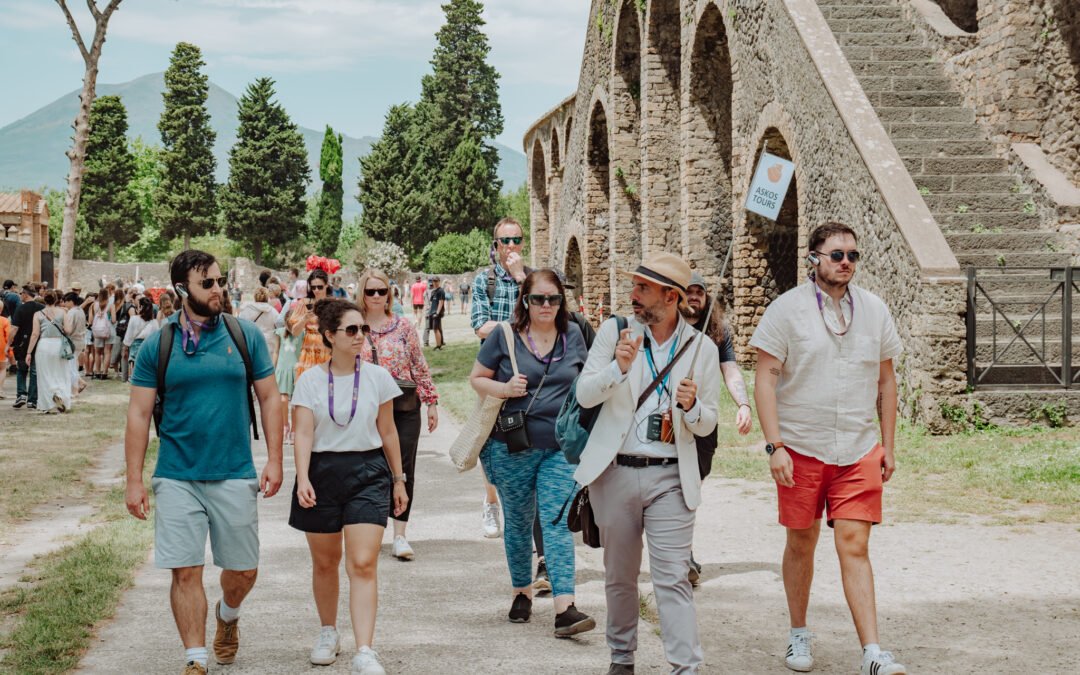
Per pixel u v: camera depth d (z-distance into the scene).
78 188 24.22
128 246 88.25
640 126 24.80
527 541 5.39
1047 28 14.05
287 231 80.56
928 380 10.80
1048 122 14.16
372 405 4.76
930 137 14.54
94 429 14.26
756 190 5.12
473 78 82.12
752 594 5.73
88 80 24.19
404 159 80.19
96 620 5.39
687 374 4.22
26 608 5.62
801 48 14.10
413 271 78.44
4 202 39.75
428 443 12.65
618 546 4.24
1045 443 9.83
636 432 4.21
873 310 4.45
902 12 17.20
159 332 4.52
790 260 17.84
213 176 82.19
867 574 4.30
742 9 16.66
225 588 4.65
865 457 4.38
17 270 37.19
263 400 4.70
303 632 5.24
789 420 4.45
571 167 31.97
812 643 4.86
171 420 4.49
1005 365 11.00
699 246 20.20
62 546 7.21
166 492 4.43
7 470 10.61
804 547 4.52
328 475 4.69
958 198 13.46
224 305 4.73
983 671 4.40
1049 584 5.72
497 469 5.37
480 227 78.56
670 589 4.08
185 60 80.44
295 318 11.37
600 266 29.95
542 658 4.74
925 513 7.57
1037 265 12.45
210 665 4.72
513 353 5.36
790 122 14.66
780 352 4.43
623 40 25.95
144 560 6.77
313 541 4.73
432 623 5.36
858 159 12.29
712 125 19.98
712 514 7.86
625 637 4.32
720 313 5.22
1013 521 7.23
